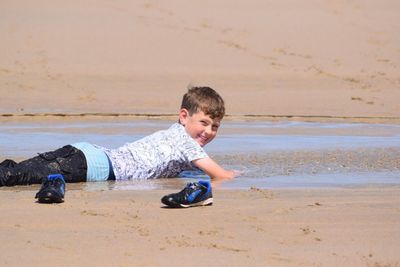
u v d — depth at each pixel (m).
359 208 13.00
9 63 42.44
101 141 23.38
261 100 36.19
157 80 40.56
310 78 42.25
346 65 45.06
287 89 39.34
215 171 17.09
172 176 17.45
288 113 32.56
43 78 40.06
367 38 50.06
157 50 46.03
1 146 21.94
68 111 31.91
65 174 16.11
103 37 47.72
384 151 21.58
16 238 10.72
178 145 17.34
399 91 39.72
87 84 39.16
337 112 33.28
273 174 17.61
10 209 12.59
